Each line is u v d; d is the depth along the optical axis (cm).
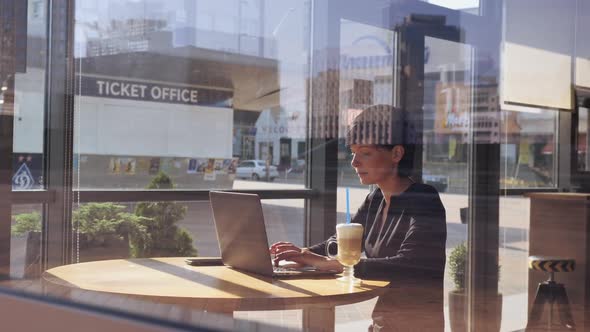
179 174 271
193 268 141
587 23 211
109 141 259
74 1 184
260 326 89
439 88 245
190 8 302
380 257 126
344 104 257
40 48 164
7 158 144
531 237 139
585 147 191
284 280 126
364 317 95
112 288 113
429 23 250
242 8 301
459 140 225
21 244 143
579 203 151
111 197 236
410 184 130
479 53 248
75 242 177
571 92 203
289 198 243
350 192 147
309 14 280
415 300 103
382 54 254
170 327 85
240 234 136
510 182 179
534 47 224
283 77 282
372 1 258
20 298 104
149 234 222
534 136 206
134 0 281
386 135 138
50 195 174
